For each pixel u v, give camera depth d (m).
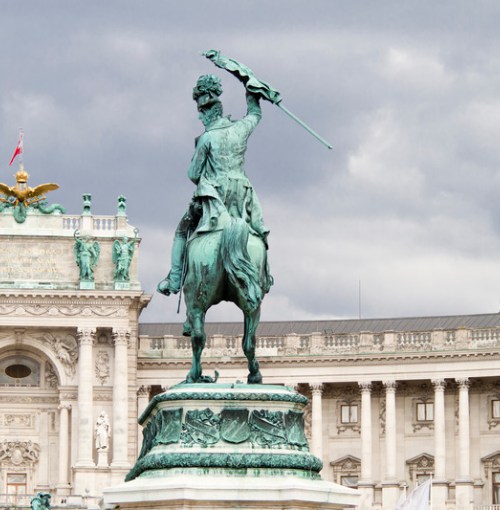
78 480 145.12
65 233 150.25
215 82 27.84
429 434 151.00
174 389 25.69
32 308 148.75
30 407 152.75
